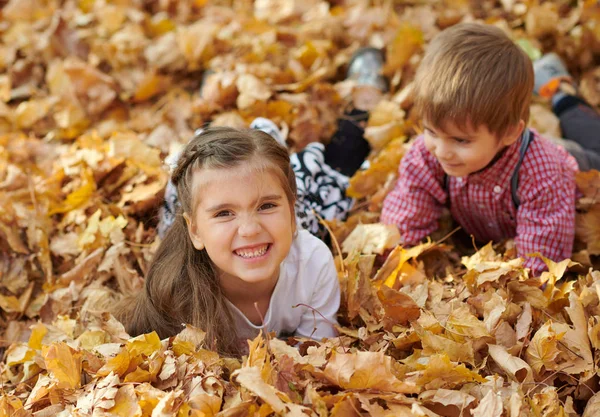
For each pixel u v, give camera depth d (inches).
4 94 138.4
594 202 100.5
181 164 78.9
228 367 75.1
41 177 116.3
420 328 77.4
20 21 156.8
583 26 139.2
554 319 80.1
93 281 98.0
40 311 94.8
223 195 73.7
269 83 126.7
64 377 71.2
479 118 87.2
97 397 68.0
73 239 104.9
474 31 94.0
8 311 95.2
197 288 81.0
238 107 123.3
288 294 85.1
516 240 96.5
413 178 101.0
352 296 86.8
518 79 89.2
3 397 72.3
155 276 83.2
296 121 119.6
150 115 131.0
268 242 75.2
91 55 141.3
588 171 104.1
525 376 73.6
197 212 76.2
